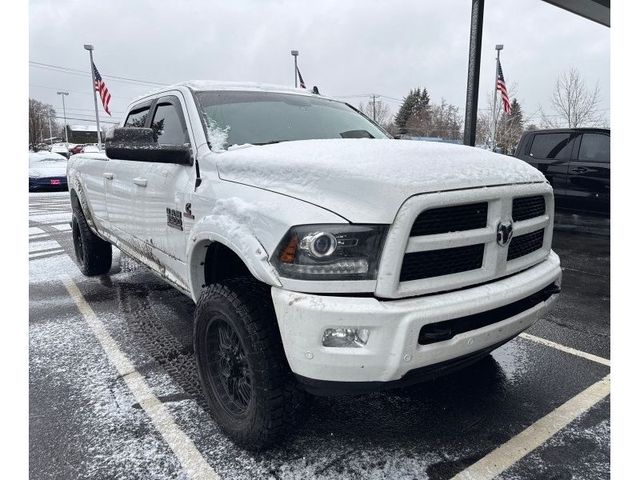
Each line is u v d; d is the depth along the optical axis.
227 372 2.64
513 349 3.81
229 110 3.32
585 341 3.99
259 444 2.40
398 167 2.17
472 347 2.25
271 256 2.13
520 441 2.60
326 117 3.73
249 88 3.71
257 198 2.33
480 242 2.28
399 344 2.00
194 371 3.40
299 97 3.89
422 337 2.08
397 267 2.03
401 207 2.03
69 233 9.34
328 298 2.01
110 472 2.38
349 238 2.03
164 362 3.55
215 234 2.45
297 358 2.05
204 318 2.60
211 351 2.69
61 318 4.47
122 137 3.14
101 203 4.73
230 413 2.60
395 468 2.38
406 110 62.41
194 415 2.85
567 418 2.81
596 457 2.46
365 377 2.04
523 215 2.60
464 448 2.54
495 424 2.76
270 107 3.53
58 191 18.77
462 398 3.04
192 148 3.06
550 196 2.78
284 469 2.38
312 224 2.05
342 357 1.99
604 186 8.18
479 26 8.80
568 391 3.13
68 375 3.36
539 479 2.30
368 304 1.99
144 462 2.44
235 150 2.84
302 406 2.35
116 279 5.80
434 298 2.13
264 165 2.43
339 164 2.19
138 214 3.79
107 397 3.06
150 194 3.51
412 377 2.14
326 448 2.54
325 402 2.99
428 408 2.92
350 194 2.08
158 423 2.77
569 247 7.92
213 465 2.41
